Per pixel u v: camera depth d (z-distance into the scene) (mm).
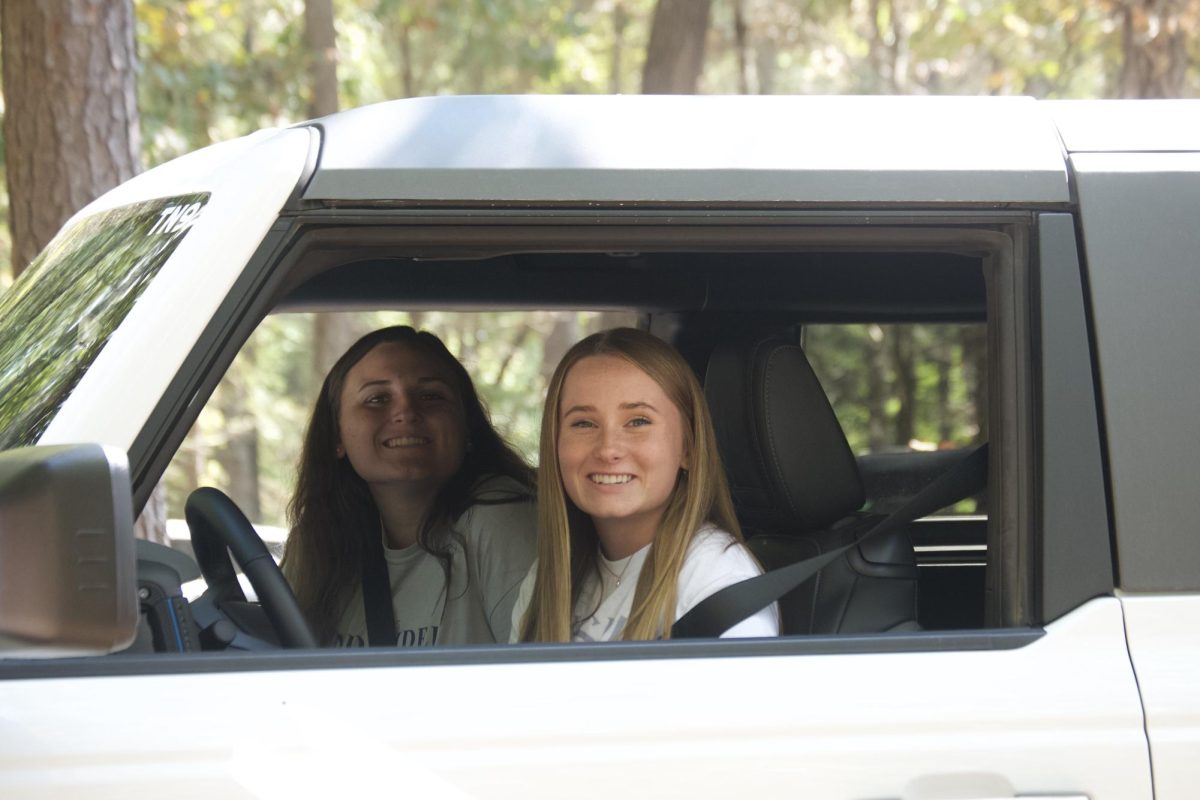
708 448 2822
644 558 2859
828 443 2994
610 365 2775
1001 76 15633
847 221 2328
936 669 2256
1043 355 2307
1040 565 2295
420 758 2148
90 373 2219
